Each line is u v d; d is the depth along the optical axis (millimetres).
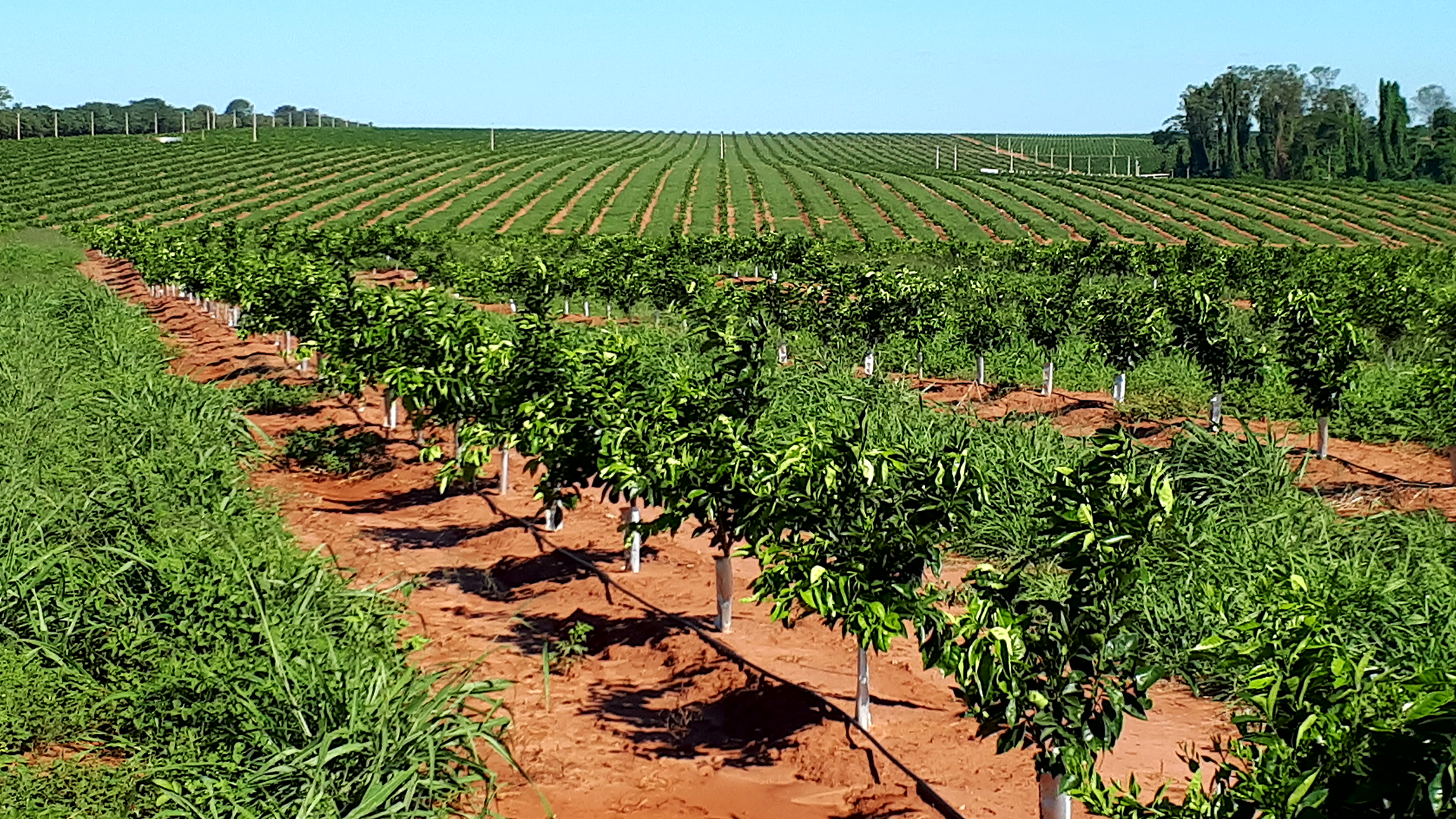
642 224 78438
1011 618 6250
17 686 7074
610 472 10172
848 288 24141
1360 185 105500
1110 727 6188
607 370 11539
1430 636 8328
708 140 194125
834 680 9047
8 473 11117
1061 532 6473
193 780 6441
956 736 8008
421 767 6684
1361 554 10602
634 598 11219
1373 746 3908
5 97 174000
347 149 129750
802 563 7543
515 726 8547
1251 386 20031
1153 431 18484
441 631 10742
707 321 14781
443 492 14188
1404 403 18344
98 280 52312
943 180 110062
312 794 6141
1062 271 44250
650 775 7824
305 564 9336
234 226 46375
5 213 78688
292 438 18469
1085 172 155875
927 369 24219
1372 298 28266
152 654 7684
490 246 56781
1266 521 11352
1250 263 39312
